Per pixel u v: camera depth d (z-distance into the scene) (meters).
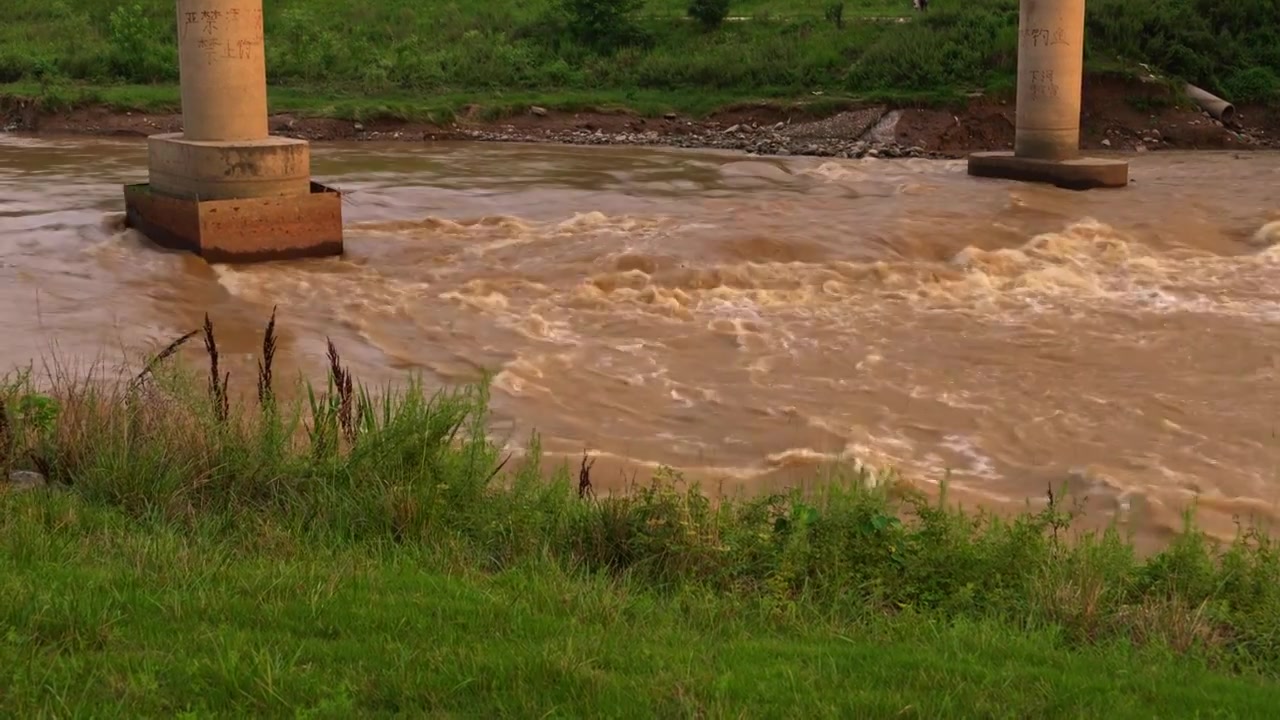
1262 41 45.38
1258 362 16.53
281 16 52.09
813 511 9.23
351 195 27.48
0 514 8.46
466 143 40.50
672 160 35.97
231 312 17.80
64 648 6.20
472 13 52.59
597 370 15.66
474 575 8.26
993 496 12.03
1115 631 8.16
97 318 17.03
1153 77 42.31
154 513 8.99
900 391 15.17
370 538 8.95
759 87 44.56
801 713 5.95
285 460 9.85
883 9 52.06
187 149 20.53
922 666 6.84
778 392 15.00
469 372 15.38
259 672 5.95
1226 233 24.72
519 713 5.80
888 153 38.81
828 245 22.14
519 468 10.91
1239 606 8.66
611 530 9.07
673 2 53.59
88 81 45.44
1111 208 26.73
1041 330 18.06
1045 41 30.27
